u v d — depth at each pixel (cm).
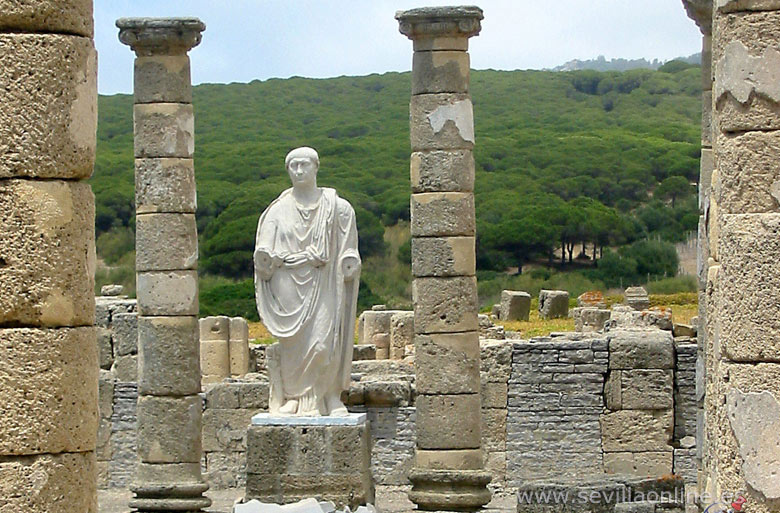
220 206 8588
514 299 4978
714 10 1642
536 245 8200
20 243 1546
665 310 4072
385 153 10419
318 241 2761
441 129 2969
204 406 3725
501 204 8788
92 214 1608
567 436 3653
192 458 3092
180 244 3100
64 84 1561
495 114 12975
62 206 1563
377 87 13888
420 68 2981
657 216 8806
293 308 2756
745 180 1589
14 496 1542
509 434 3662
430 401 2967
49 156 1555
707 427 1764
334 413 2769
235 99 13288
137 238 3105
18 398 1545
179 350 3088
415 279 2986
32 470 1550
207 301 6284
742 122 1595
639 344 3641
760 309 1562
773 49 1581
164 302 3088
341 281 2773
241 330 4128
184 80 3111
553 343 3666
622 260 7931
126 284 7544
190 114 3122
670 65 14475
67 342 1569
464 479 2952
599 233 8344
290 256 2758
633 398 3644
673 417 3647
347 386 2805
